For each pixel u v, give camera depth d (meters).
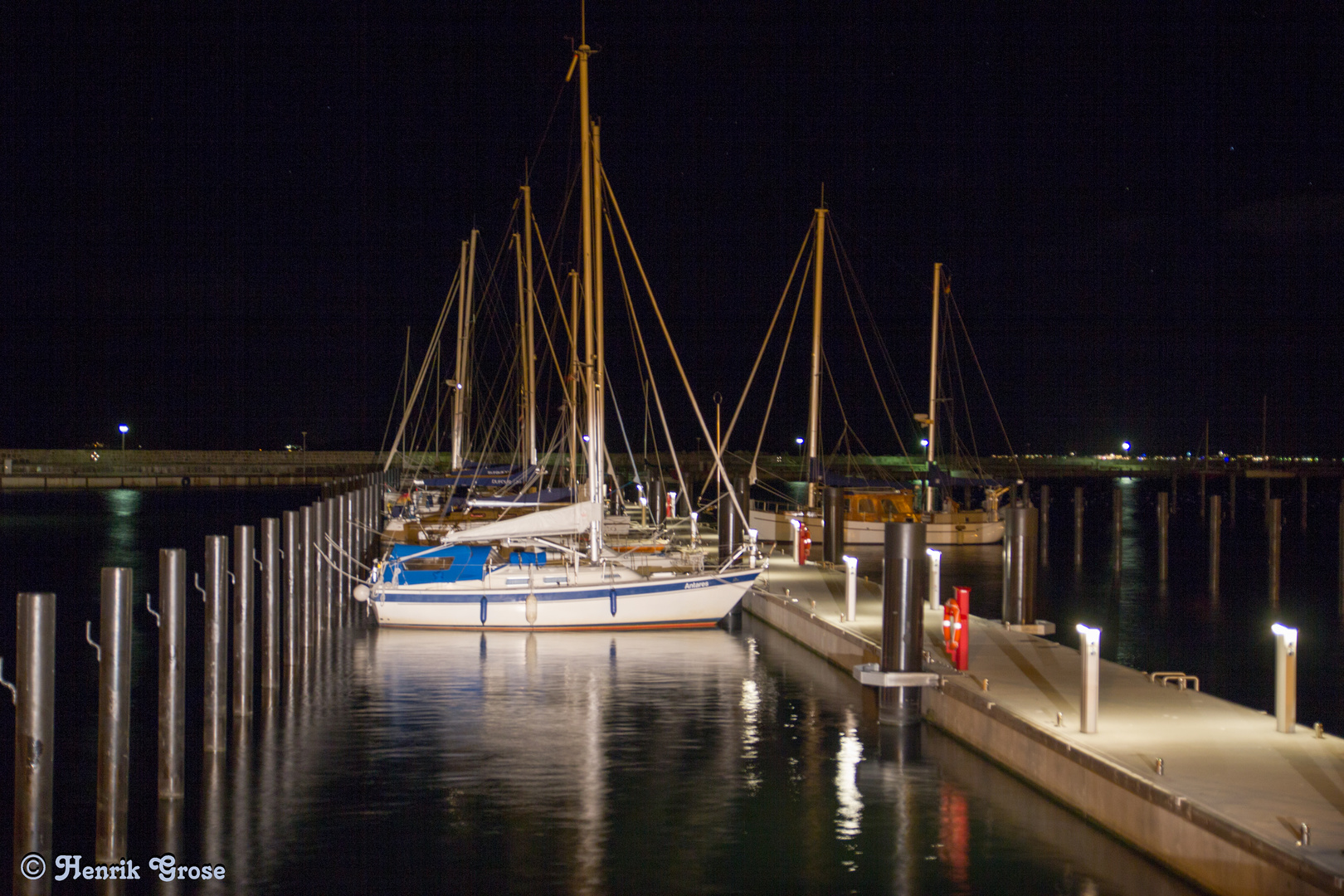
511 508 33.41
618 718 17.09
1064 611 29.78
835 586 27.25
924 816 12.41
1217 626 27.19
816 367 44.06
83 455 101.38
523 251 47.47
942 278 47.16
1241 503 87.56
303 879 10.93
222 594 15.27
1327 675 21.06
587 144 25.91
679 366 30.33
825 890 10.52
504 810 12.82
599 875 10.94
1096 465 133.50
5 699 18.53
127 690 11.61
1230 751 11.68
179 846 11.77
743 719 16.91
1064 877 10.68
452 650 22.83
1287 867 8.48
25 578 35.47
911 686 15.99
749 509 35.88
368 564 37.44
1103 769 11.36
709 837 11.90
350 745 15.59
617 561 26.27
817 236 43.97
